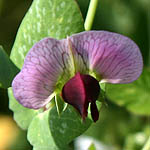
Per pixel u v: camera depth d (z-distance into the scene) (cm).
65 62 9
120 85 14
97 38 9
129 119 20
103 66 10
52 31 11
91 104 10
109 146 19
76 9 10
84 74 10
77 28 11
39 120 11
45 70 9
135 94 14
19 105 12
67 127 11
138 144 19
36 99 10
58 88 10
